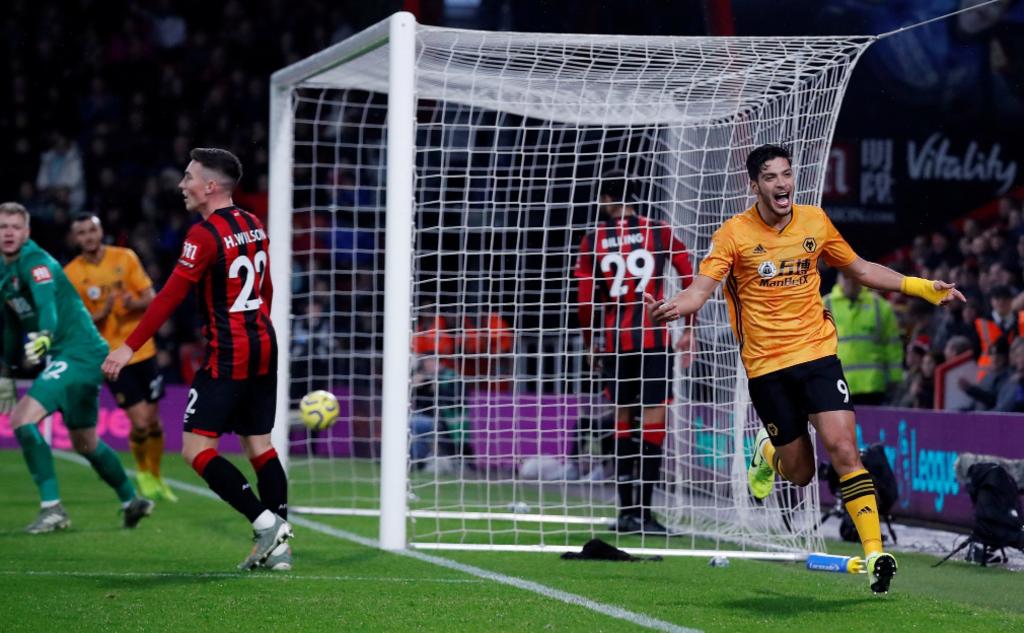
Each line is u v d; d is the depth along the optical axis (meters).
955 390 37.22
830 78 26.58
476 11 67.12
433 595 19.89
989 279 42.25
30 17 78.00
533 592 20.39
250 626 17.11
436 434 27.98
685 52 26.28
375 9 72.56
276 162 32.59
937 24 54.88
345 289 62.75
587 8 65.06
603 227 29.19
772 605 19.33
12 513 32.22
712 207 31.55
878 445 28.91
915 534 30.70
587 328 29.75
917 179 54.50
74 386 27.81
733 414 28.91
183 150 71.62
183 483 41.19
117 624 17.19
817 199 26.19
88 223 34.31
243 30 74.69
